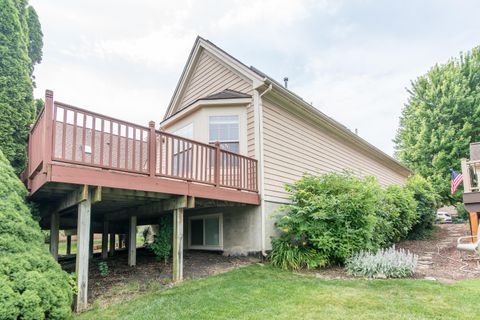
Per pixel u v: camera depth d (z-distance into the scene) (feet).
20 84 26.35
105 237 27.89
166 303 14.67
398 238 34.55
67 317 12.60
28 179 19.40
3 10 26.32
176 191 18.84
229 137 27.22
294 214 23.81
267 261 23.95
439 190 61.93
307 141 32.09
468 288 15.92
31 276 11.75
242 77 28.40
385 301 14.43
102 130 16.05
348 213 22.80
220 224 27.63
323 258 22.12
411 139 70.69
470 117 62.64
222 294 15.89
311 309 13.64
